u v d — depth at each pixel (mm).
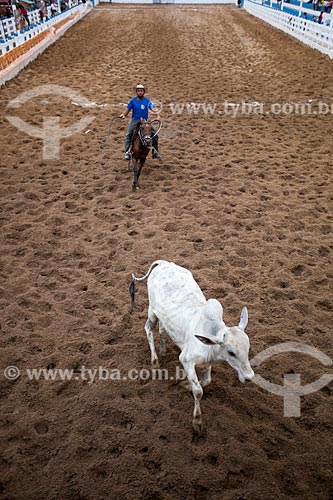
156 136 9883
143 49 22172
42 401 4555
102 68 18562
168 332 4414
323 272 6625
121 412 4434
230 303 5945
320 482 3846
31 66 18500
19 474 3871
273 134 12070
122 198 8773
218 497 3715
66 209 8391
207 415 4414
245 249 7168
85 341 5309
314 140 11562
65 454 4035
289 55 20234
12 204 8500
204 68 18703
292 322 5652
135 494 3730
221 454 4035
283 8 29062
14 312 5766
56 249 7188
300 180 9516
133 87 16000
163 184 9359
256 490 3764
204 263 6812
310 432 4270
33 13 22188
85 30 27422
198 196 8859
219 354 3770
